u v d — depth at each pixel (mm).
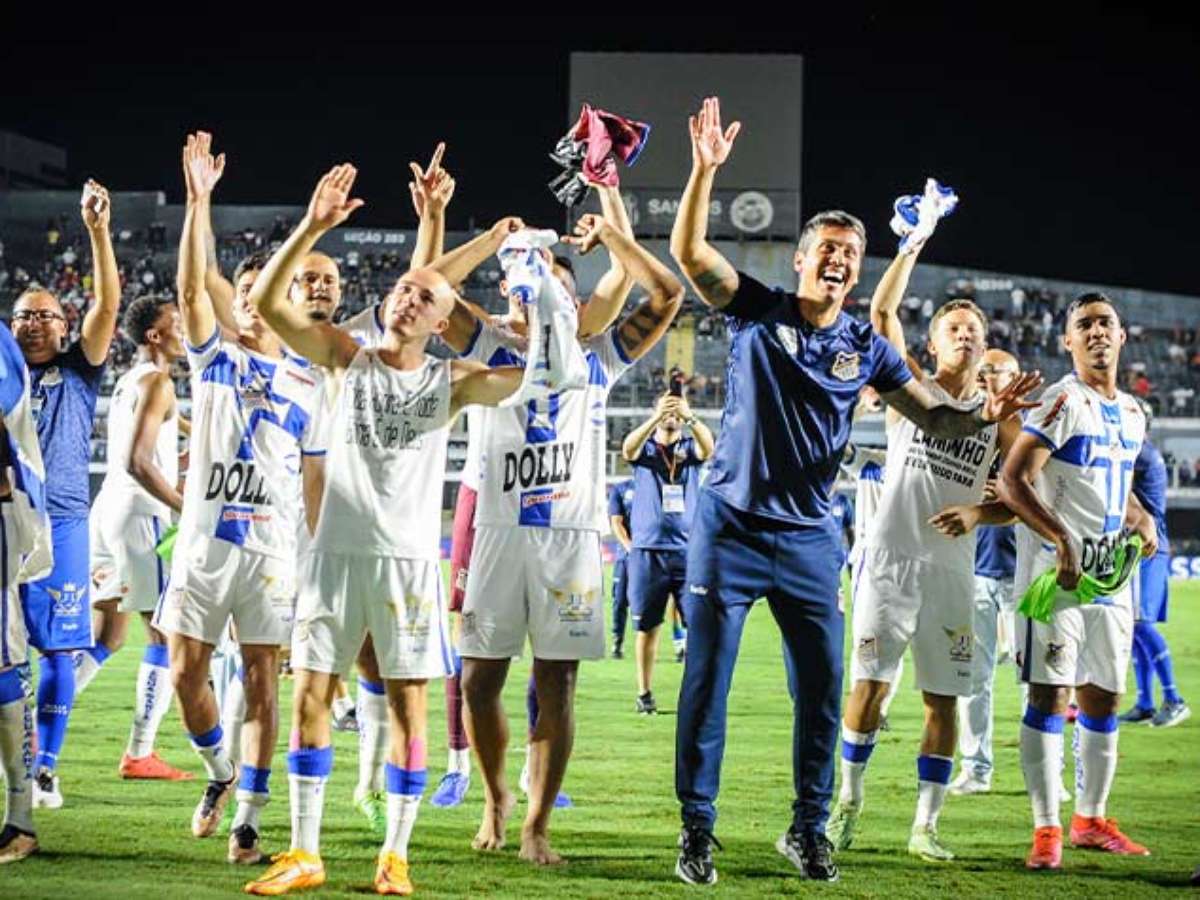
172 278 43656
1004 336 42438
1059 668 6031
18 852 5598
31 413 5902
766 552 5652
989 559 7922
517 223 6059
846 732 6363
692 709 5598
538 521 5887
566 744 5867
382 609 5266
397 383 5297
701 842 5527
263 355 6137
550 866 5746
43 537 5715
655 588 10805
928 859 6078
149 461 6734
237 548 5965
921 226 6363
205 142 6023
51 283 43750
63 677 6805
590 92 41438
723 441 5758
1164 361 41094
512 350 6000
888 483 6430
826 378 5637
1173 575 30984
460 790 7117
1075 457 6203
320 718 5301
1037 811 6008
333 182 4992
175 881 5293
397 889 5176
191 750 8664
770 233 41625
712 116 5414
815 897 5332
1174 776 8523
